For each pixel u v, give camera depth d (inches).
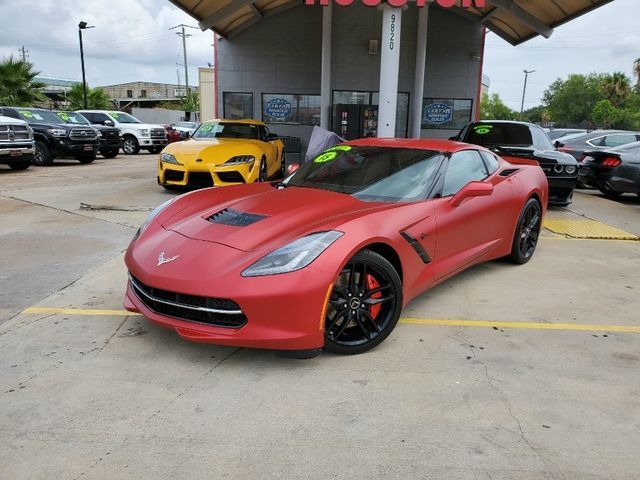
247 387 112.8
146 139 889.5
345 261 119.5
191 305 117.2
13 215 290.0
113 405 105.0
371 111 564.4
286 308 113.7
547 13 455.8
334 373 119.6
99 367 120.3
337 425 99.5
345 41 585.9
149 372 118.4
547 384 116.3
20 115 618.5
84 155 644.7
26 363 121.6
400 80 595.2
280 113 605.9
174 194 368.2
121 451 90.8
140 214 295.6
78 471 85.6
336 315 123.9
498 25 572.7
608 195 436.5
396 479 85.0
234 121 425.1
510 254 206.1
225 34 582.9
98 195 361.7
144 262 126.6
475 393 112.0
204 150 346.6
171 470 86.2
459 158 173.8
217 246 123.4
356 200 148.4
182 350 129.4
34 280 181.0
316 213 136.2
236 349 130.6
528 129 351.3
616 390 114.3
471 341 138.3
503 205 186.5
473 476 86.0
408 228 138.5
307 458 89.9
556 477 86.1
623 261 220.7
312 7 579.5
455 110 602.5
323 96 559.2
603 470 88.0
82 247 224.7
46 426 97.6
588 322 153.1
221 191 169.9
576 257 225.9
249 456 90.1
